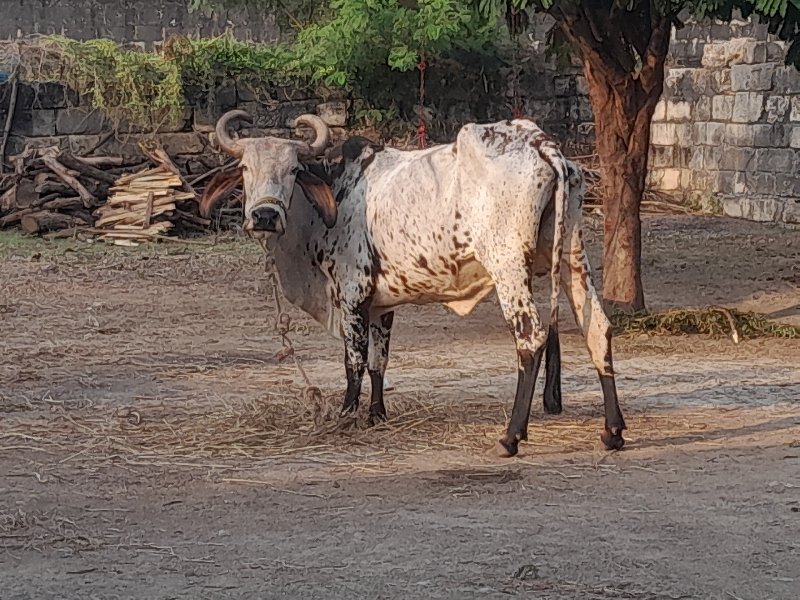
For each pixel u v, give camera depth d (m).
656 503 6.50
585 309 7.18
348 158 7.72
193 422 7.95
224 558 5.87
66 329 11.02
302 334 10.81
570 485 6.76
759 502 6.50
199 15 23.73
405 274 7.45
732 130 21.28
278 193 7.35
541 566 5.76
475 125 7.15
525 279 7.01
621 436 7.34
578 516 6.33
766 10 9.31
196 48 20.16
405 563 5.79
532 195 6.92
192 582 5.62
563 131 23.56
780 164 20.17
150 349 10.19
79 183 18.19
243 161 7.46
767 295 12.73
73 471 7.02
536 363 7.08
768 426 7.83
